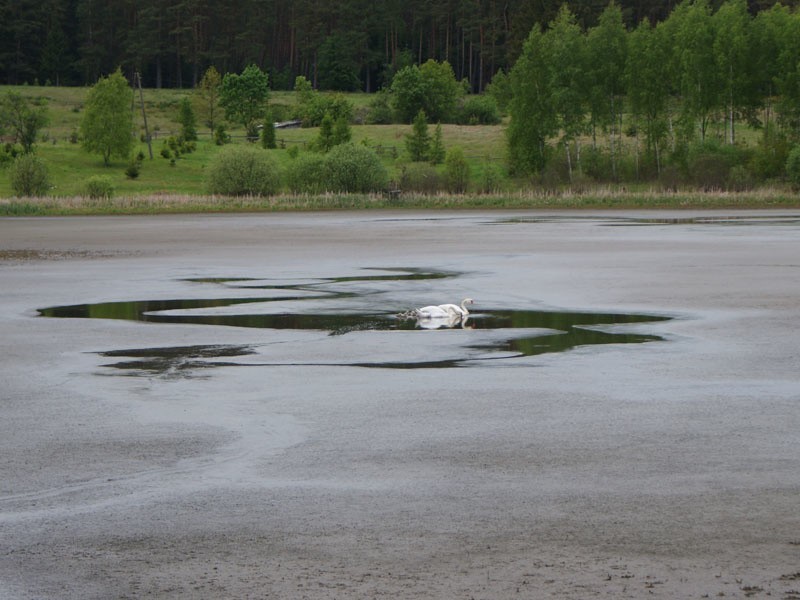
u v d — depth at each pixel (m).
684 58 136.00
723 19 137.50
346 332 23.97
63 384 18.08
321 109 194.12
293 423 15.12
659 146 139.88
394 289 32.38
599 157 139.38
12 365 19.95
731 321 24.88
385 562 9.65
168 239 56.53
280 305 28.83
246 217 80.62
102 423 15.21
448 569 9.47
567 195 103.75
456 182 112.38
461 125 189.62
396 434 14.42
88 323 25.58
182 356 20.89
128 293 31.83
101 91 151.00
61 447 13.86
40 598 8.95
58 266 41.12
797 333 22.95
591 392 17.12
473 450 13.55
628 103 139.00
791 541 10.11
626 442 13.89
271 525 10.70
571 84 138.38
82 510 11.23
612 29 140.75
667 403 16.28
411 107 196.00
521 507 11.20
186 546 10.12
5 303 29.61
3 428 14.95
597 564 9.55
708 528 10.48
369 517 10.91
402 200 97.50
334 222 72.25
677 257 41.88
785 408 15.85
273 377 18.59
